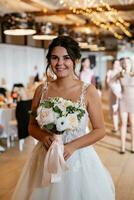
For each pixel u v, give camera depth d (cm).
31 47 1097
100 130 192
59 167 178
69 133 183
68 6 793
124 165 491
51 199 187
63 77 193
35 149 203
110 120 862
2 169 471
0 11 796
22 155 543
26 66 1068
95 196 192
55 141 179
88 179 192
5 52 947
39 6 742
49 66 200
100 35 1487
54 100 181
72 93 193
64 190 187
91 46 1133
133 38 1348
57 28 810
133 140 559
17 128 573
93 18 915
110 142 632
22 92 707
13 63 991
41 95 202
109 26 1016
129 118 555
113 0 725
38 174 194
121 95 549
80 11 784
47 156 180
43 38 704
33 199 192
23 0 663
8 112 581
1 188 398
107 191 200
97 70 1919
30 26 595
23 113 560
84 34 1120
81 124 185
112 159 522
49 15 814
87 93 193
